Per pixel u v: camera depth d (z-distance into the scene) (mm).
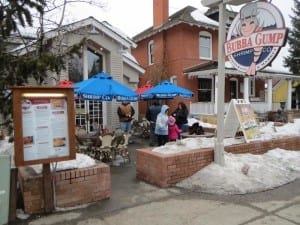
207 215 4879
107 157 9016
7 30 5934
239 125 8367
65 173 5148
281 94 30094
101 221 4691
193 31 22141
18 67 5473
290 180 6590
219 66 6734
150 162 6609
